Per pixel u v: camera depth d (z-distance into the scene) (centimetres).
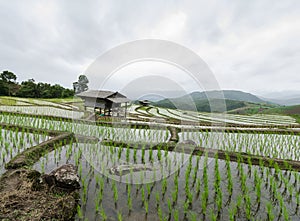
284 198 464
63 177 432
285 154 806
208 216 387
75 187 436
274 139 1057
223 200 447
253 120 2023
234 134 1128
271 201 449
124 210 391
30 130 1002
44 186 425
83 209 387
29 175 461
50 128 1089
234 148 820
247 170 624
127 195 444
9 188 414
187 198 447
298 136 1135
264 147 892
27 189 410
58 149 720
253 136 1117
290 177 583
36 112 1788
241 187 508
